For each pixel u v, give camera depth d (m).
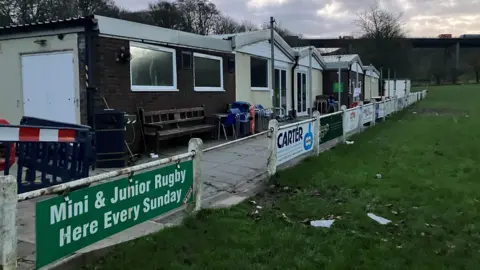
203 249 4.40
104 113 8.26
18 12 38.06
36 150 6.68
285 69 18.80
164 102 10.94
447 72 90.62
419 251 4.45
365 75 32.97
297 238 4.72
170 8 58.91
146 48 10.32
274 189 7.05
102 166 8.29
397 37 71.88
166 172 4.84
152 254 4.20
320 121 10.29
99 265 4.00
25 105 9.98
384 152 10.55
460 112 25.28
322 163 8.95
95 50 8.94
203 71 12.64
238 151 10.53
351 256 4.30
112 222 4.04
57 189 3.41
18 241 4.54
